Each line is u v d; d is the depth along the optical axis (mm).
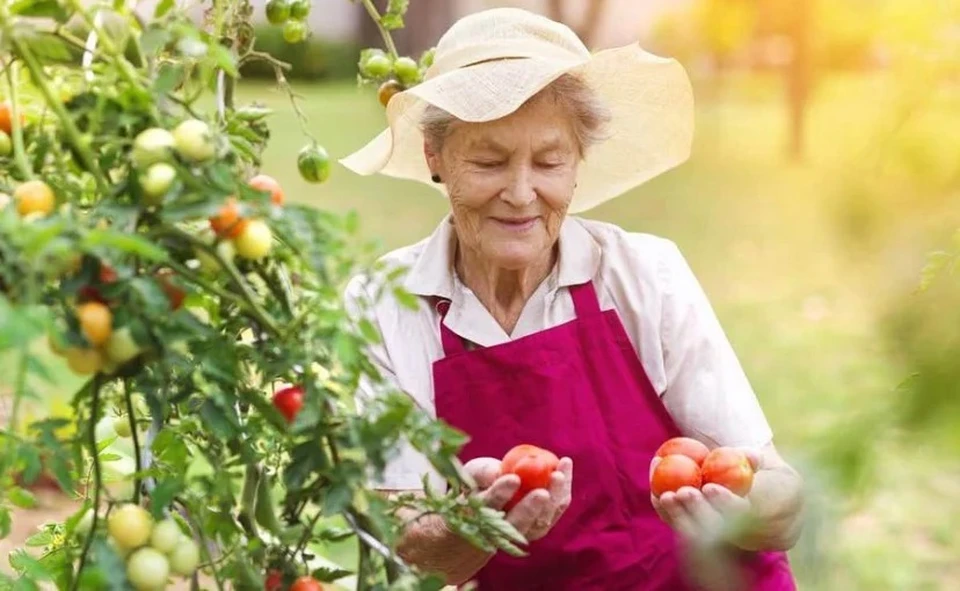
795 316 5594
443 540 1914
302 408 1218
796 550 504
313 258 1191
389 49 2287
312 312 1247
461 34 2129
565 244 2164
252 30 1904
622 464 2076
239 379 1293
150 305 1104
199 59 1460
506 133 1960
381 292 1231
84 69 1305
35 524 3916
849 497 513
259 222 1237
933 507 3951
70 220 1070
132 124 1275
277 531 1389
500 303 2150
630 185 2447
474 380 2086
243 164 1546
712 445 2123
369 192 11102
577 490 2062
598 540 2057
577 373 2090
